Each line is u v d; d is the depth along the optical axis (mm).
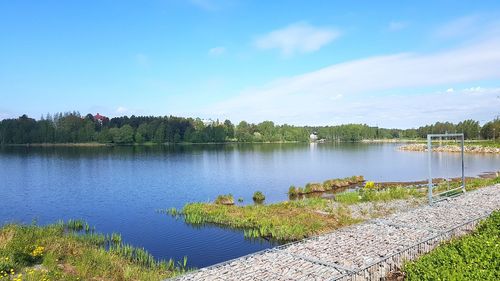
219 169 68812
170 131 157875
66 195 41219
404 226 16688
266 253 13508
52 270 13703
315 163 81500
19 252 14969
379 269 12094
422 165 74375
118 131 145125
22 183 50062
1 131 136500
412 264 10914
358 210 27875
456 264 9766
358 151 127062
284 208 29188
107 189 45531
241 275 11469
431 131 173375
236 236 23219
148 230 25344
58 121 150750
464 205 21312
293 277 11195
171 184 49938
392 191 34438
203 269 12117
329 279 10719
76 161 82562
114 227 26500
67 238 19250
